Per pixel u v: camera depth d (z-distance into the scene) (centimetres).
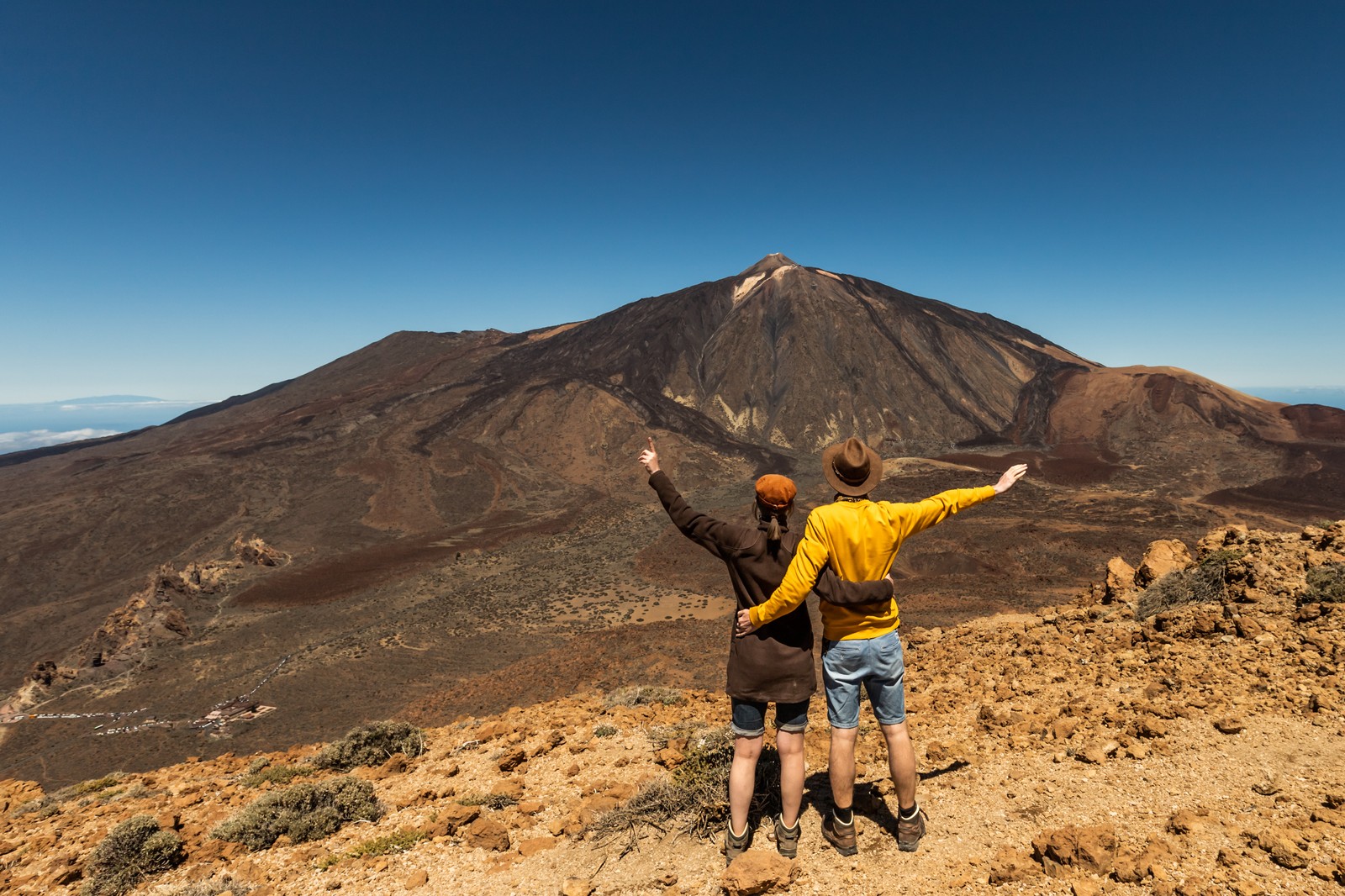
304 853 564
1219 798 396
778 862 366
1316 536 884
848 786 371
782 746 373
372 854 535
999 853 364
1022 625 1159
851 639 358
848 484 350
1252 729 484
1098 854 338
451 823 560
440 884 467
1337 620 663
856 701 367
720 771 491
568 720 946
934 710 737
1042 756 507
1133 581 1183
